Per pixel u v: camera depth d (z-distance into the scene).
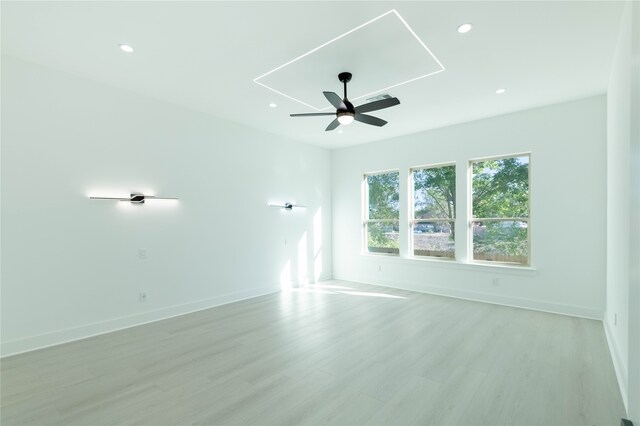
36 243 3.27
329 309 4.63
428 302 4.99
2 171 3.09
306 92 3.95
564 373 2.69
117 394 2.43
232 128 5.12
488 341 3.39
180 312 4.40
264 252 5.60
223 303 4.92
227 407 2.26
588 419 2.10
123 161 3.89
